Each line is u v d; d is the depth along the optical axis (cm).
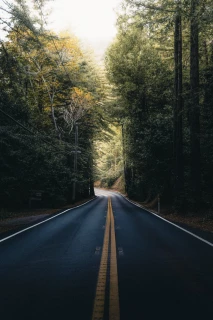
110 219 1728
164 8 1530
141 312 404
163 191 2689
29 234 1180
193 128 1788
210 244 923
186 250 833
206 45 2098
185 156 2283
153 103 3341
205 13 1286
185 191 1928
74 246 911
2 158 1828
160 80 2894
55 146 2630
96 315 396
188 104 1839
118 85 3375
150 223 1517
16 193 2448
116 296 468
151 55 2953
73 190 3669
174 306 425
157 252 809
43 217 1970
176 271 616
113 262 698
